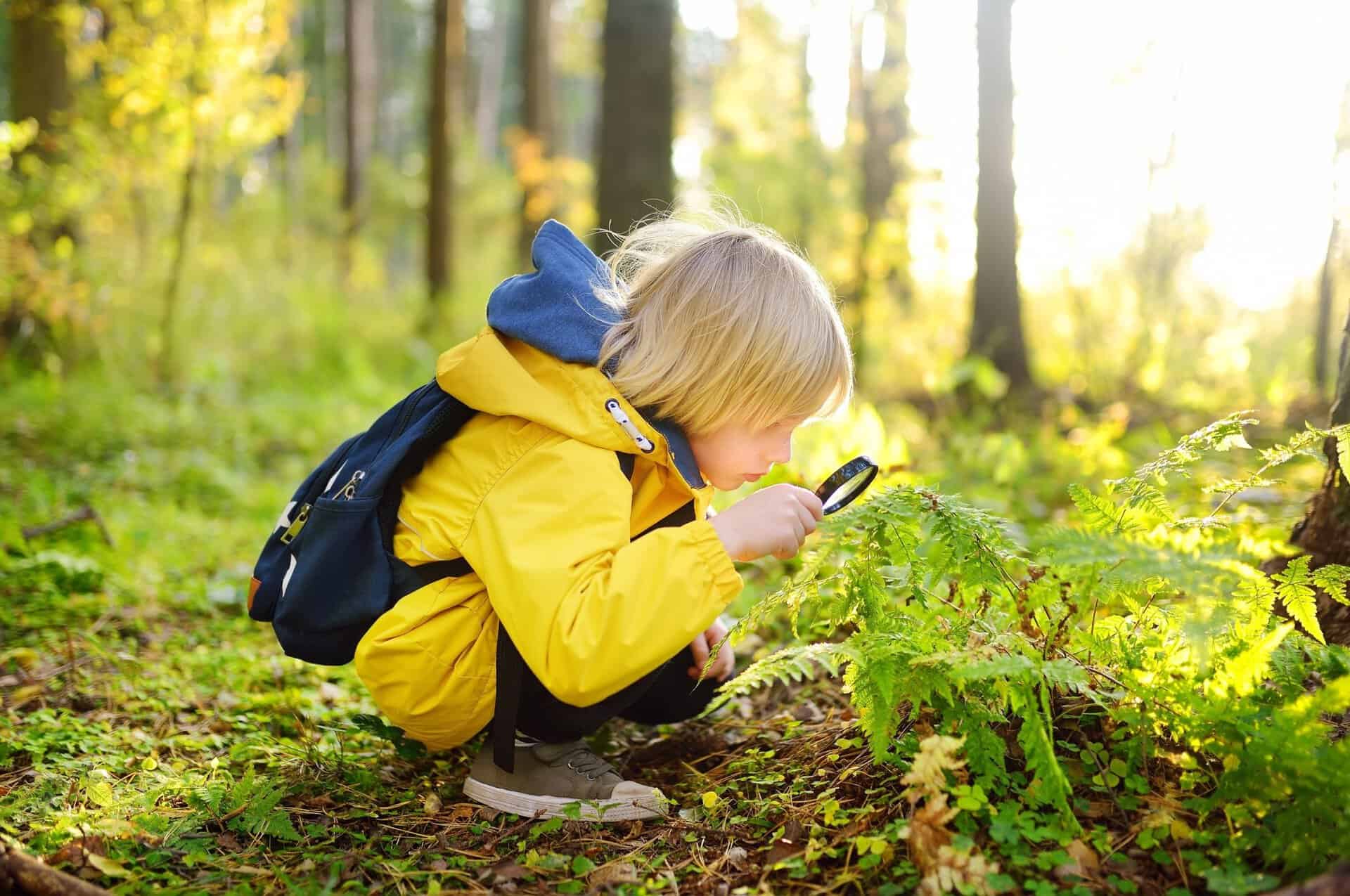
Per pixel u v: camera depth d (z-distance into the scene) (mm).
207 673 3078
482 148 34531
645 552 1801
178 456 7414
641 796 2053
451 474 2008
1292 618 2236
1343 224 7891
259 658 3271
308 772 2309
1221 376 9445
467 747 2477
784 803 1974
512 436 1970
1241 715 1648
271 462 7910
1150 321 9789
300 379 11711
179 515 5676
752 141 13906
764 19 16266
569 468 1884
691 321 1970
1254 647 1706
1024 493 5062
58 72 9977
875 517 1838
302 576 2031
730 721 2609
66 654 3180
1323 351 8273
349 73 20297
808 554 2039
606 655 1750
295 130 23047
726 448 2076
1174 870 1598
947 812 1630
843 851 1781
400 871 1866
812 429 4770
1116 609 2230
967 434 7355
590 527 1851
